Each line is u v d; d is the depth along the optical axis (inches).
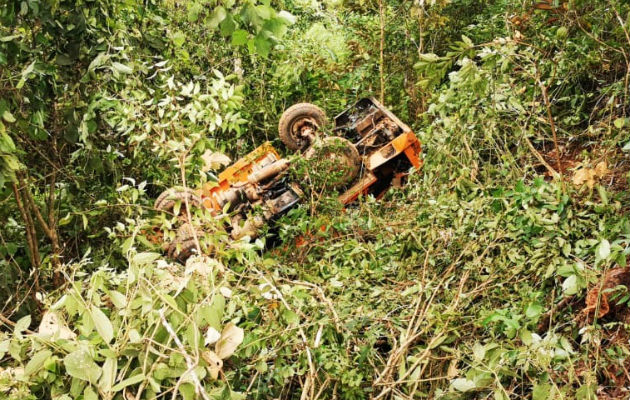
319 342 131.4
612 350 135.0
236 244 144.1
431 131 238.4
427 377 140.1
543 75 253.1
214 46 346.9
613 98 215.8
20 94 185.0
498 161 235.3
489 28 334.3
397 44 378.9
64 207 227.1
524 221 172.9
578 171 174.6
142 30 252.1
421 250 197.8
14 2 168.9
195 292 113.2
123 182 237.1
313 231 245.3
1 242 208.7
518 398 133.6
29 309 189.8
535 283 171.3
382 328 160.4
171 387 104.2
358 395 135.9
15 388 105.4
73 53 187.0
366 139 293.7
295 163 270.5
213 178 181.2
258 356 140.4
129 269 113.7
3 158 154.5
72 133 191.6
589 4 248.4
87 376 101.0
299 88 382.9
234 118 158.9
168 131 169.6
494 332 149.6
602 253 133.0
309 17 493.0
